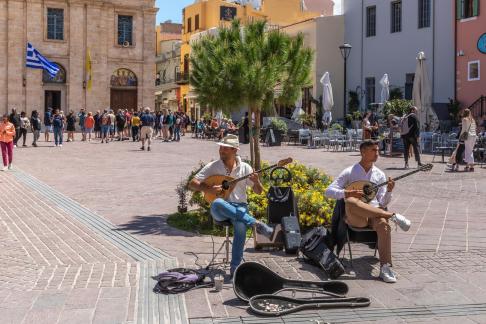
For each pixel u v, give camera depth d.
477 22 29.98
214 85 10.31
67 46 49.66
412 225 9.87
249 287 6.18
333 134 28.70
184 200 10.72
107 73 51.19
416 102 26.86
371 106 36.16
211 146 31.81
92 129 40.78
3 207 11.91
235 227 6.79
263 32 10.73
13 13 47.78
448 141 23.67
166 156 24.86
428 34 33.34
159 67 70.25
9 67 47.78
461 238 8.84
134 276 6.87
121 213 11.09
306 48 10.95
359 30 38.56
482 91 29.75
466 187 14.69
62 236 9.11
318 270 7.12
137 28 52.16
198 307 5.78
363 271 7.08
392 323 5.36
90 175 17.61
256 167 10.62
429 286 6.48
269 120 32.66
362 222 7.00
